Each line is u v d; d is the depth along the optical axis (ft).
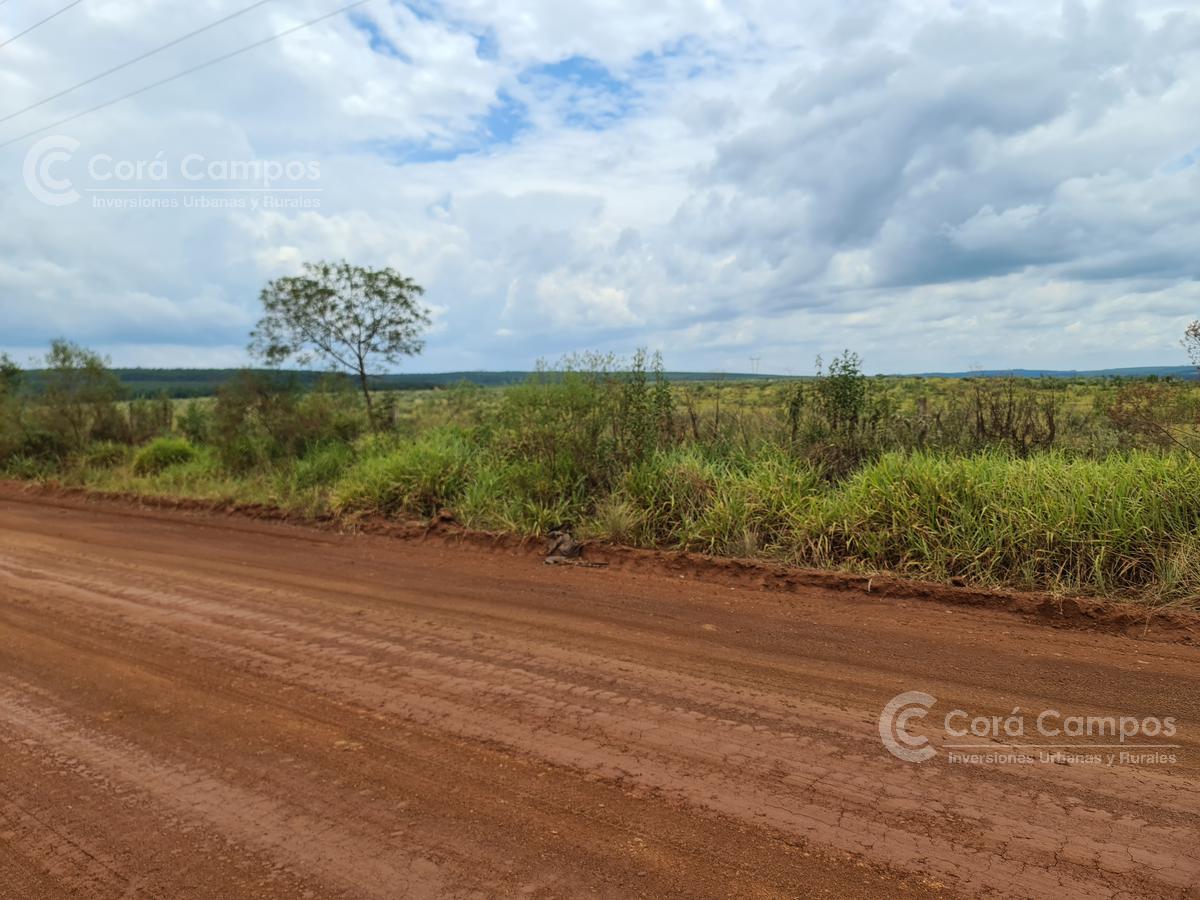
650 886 9.26
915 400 37.01
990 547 22.39
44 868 10.09
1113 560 21.16
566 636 19.11
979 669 16.48
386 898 9.18
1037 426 31.27
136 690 16.26
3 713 15.31
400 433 48.37
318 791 11.80
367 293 49.73
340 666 17.21
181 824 11.02
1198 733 13.23
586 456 33.76
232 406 49.52
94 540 35.19
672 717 14.11
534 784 11.80
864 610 21.15
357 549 31.60
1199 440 26.20
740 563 25.00
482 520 32.89
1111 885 9.07
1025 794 11.18
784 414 34.96
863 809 10.84
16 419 65.62
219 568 28.17
